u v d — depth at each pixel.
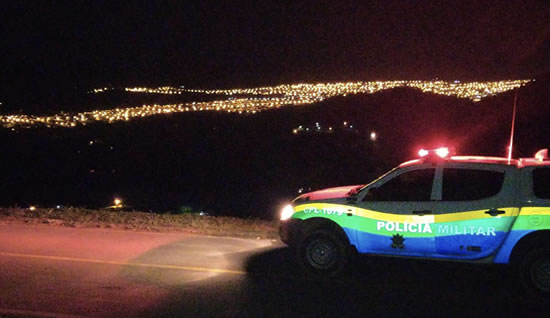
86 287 7.18
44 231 10.91
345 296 6.97
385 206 7.62
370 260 8.76
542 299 6.91
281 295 6.97
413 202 7.52
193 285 7.36
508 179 7.19
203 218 12.66
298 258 7.99
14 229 11.07
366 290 7.25
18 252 9.09
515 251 7.09
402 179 7.69
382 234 7.62
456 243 7.29
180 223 11.88
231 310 6.35
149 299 6.72
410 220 7.48
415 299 6.88
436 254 7.41
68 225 11.59
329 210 7.89
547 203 7.00
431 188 7.51
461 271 8.22
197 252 9.30
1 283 7.32
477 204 7.24
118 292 6.99
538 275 6.94
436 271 8.22
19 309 6.26
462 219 7.27
